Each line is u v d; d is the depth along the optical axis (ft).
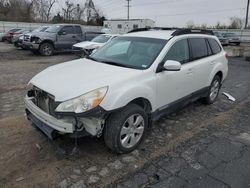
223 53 19.81
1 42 85.15
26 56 49.55
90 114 9.87
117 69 12.17
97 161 11.10
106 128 10.99
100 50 15.58
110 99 10.36
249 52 65.82
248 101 21.03
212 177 10.28
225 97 21.93
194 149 12.49
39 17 187.32
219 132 14.62
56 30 51.19
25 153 11.56
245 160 11.63
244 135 14.32
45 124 10.91
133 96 11.18
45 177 9.97
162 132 14.29
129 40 14.87
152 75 12.37
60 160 11.09
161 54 13.10
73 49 44.55
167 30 16.17
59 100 9.97
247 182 10.03
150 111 12.69
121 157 11.48
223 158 11.75
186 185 9.74
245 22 159.22
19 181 9.70
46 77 11.79
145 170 10.62
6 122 14.85
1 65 37.47
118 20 118.01
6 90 22.39
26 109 12.34
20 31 81.05
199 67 16.12
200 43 16.97
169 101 13.96
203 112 17.89
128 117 11.18
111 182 9.80
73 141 12.50
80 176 10.09
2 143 12.37
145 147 12.46
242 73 35.17
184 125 15.42
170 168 10.81
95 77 11.10
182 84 14.65
